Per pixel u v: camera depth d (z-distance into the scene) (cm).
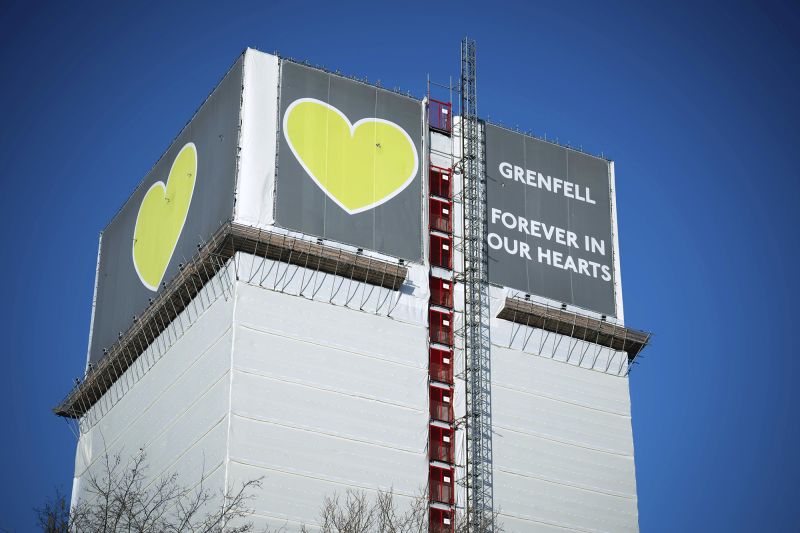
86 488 12875
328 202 12125
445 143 13275
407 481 11438
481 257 12762
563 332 12912
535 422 12369
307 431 11244
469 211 12925
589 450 12500
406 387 11781
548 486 12156
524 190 13338
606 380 12912
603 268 13388
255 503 10812
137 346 12756
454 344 12325
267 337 11450
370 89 12812
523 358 12594
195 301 12050
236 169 11925
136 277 13338
